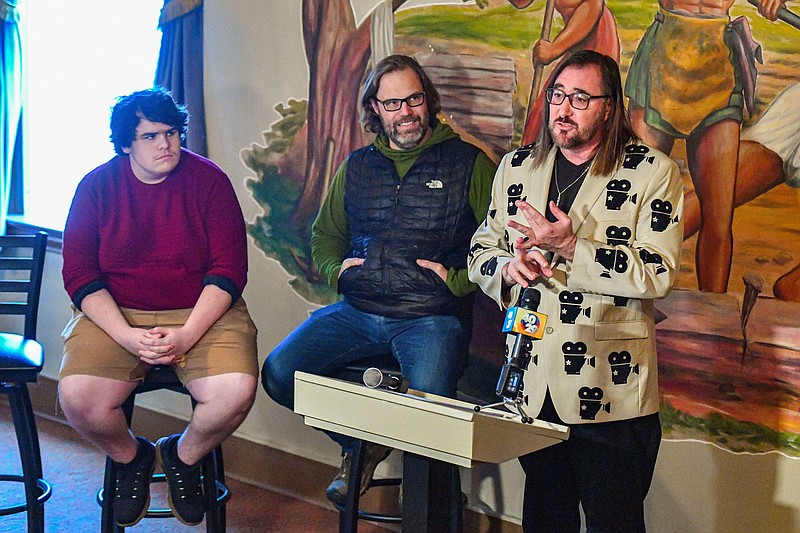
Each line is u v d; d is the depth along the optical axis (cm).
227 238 283
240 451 376
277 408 367
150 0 425
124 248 280
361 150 294
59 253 439
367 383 195
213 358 274
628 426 228
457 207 277
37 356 289
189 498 277
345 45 335
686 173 270
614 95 225
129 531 321
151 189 280
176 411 404
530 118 295
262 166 362
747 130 260
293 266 356
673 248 221
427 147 282
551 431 189
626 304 227
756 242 261
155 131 271
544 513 246
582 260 217
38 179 480
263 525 331
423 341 273
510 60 298
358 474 270
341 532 283
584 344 225
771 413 261
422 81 280
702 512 274
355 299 287
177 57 377
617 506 227
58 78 470
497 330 306
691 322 272
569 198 231
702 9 264
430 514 195
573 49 286
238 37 363
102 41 449
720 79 263
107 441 270
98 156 455
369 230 286
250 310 370
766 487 263
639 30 274
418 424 179
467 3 306
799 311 255
